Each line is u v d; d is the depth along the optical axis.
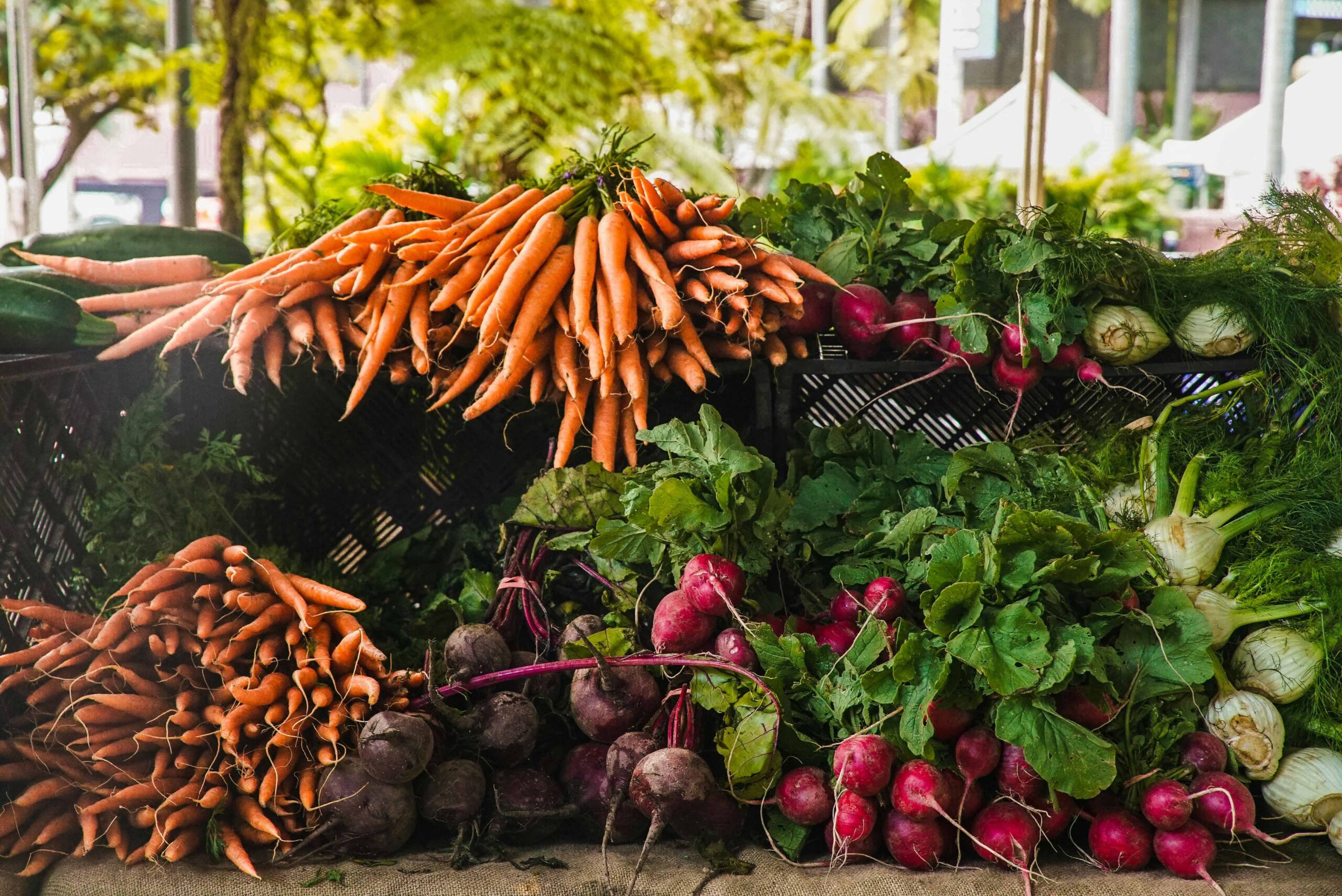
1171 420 2.68
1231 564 2.48
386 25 6.37
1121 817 2.02
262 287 2.60
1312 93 6.17
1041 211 2.62
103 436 2.79
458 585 2.72
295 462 2.91
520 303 2.56
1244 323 2.62
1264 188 3.38
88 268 2.89
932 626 1.99
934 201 6.89
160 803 2.12
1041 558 2.07
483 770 2.16
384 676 2.17
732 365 2.66
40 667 2.13
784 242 2.96
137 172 17.83
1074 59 15.69
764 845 2.14
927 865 2.00
